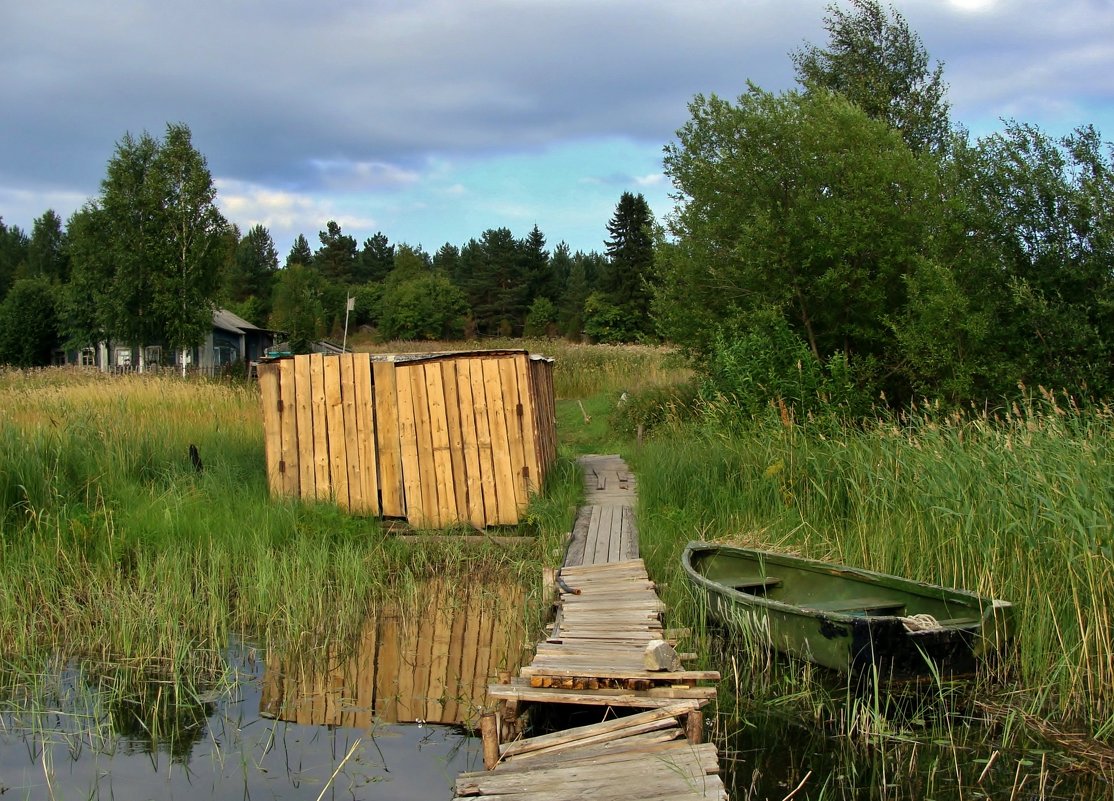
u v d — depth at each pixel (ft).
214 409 59.62
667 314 66.90
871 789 18.79
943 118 86.48
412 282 241.35
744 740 21.17
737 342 57.26
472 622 30.50
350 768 19.94
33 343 148.15
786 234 61.77
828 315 62.90
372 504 40.91
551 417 52.19
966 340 51.83
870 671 22.18
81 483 39.93
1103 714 21.88
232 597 32.14
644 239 211.82
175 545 35.09
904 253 58.29
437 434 40.96
